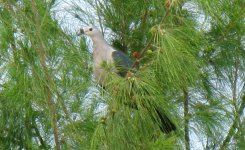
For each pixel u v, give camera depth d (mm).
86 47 10812
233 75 10594
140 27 10992
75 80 8820
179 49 7559
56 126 8328
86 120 8383
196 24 8508
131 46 11352
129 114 7520
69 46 9188
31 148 9438
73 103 8594
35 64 8336
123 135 7477
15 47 8594
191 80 8086
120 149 7484
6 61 8648
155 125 7672
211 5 8445
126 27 11195
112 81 7672
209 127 9117
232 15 9852
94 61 10445
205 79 10094
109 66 8148
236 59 10477
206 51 10172
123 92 7586
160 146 7469
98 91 7996
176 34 7910
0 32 8578
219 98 9875
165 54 7539
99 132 7465
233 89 10617
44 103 8602
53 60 8859
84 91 8625
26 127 9359
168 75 7672
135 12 10938
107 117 7590
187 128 9062
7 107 9180
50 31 9250
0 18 8562
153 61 7844
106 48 10461
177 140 8094
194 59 7973
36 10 8430
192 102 9328
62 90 8727
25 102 8812
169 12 8094
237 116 9977
